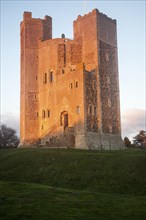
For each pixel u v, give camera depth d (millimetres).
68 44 86625
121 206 33219
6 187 39312
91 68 83312
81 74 77875
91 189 43406
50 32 93750
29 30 90688
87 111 76562
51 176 49844
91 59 83875
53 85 84688
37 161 56906
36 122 87125
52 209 30094
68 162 54688
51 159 57031
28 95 87812
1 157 64188
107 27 87812
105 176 47469
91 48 84375
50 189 39406
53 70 85812
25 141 85312
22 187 39719
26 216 27797
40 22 91750
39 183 47906
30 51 89875
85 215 28844
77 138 75375
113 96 84812
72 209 30516
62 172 50781
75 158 56156
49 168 52938
